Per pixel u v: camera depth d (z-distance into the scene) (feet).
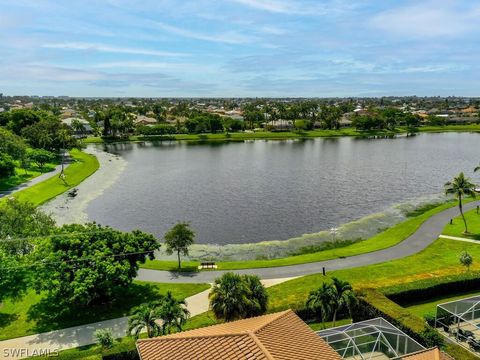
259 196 355.77
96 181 415.64
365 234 263.70
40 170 443.32
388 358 114.83
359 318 150.00
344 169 476.54
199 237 260.42
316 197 351.25
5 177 394.52
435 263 206.39
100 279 157.99
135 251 171.01
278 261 215.51
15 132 603.67
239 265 211.00
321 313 152.97
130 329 125.90
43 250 164.66
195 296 176.96
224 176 441.27
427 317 147.33
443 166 491.72
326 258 217.77
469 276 175.32
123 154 601.62
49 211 311.47
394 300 163.02
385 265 204.54
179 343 91.50
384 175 440.04
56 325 155.94
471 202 325.21
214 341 88.69
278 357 81.71
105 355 121.70
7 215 196.24
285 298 168.86
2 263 168.25
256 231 270.67
